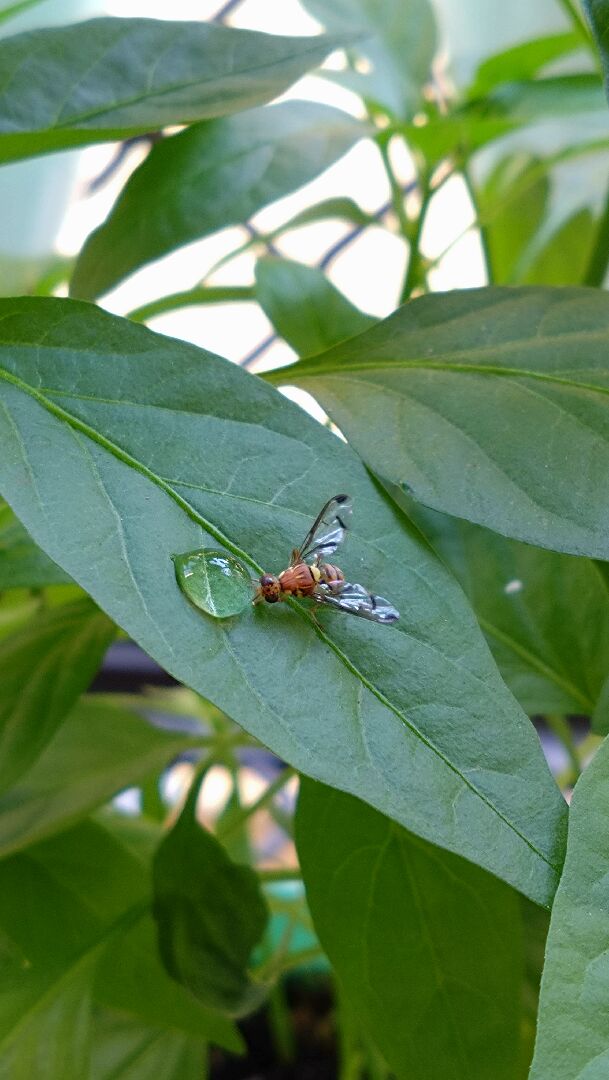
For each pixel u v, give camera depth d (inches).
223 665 4.3
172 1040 6.9
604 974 4.0
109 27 5.5
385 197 13.0
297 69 5.6
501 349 5.2
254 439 4.8
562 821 4.3
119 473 4.6
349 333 6.8
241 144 6.1
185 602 4.4
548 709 5.7
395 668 4.5
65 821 6.1
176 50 5.5
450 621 4.6
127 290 12.8
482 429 4.9
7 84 5.2
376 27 7.5
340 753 4.3
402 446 4.9
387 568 4.7
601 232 7.0
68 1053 5.9
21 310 4.9
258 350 14.5
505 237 9.2
